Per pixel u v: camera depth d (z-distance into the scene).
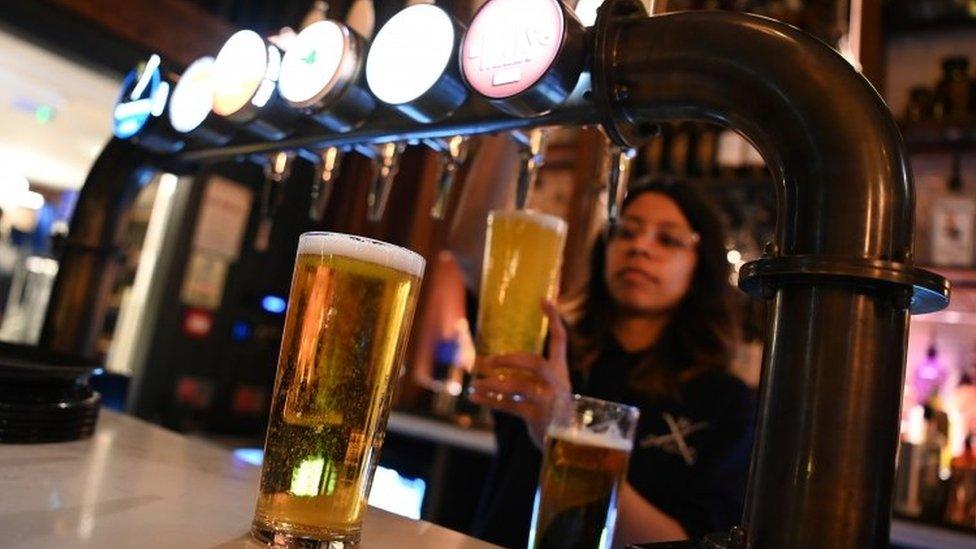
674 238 1.44
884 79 2.53
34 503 0.57
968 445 2.08
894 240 0.48
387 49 0.82
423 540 0.65
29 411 0.82
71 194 4.43
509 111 0.72
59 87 2.94
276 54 0.96
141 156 1.30
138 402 2.92
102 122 3.37
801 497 0.45
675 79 0.62
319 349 0.54
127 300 3.09
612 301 1.55
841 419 0.45
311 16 1.22
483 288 0.90
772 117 0.54
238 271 3.33
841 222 0.48
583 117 0.73
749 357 2.53
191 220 3.08
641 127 0.71
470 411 2.94
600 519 0.75
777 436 0.47
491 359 0.86
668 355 1.43
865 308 0.47
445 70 0.76
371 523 0.69
